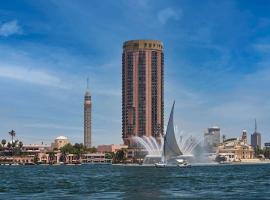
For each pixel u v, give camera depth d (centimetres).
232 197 9338
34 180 16788
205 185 13038
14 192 10956
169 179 16712
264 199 8938
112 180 16312
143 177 18638
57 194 10275
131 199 9025
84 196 9700
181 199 8969
